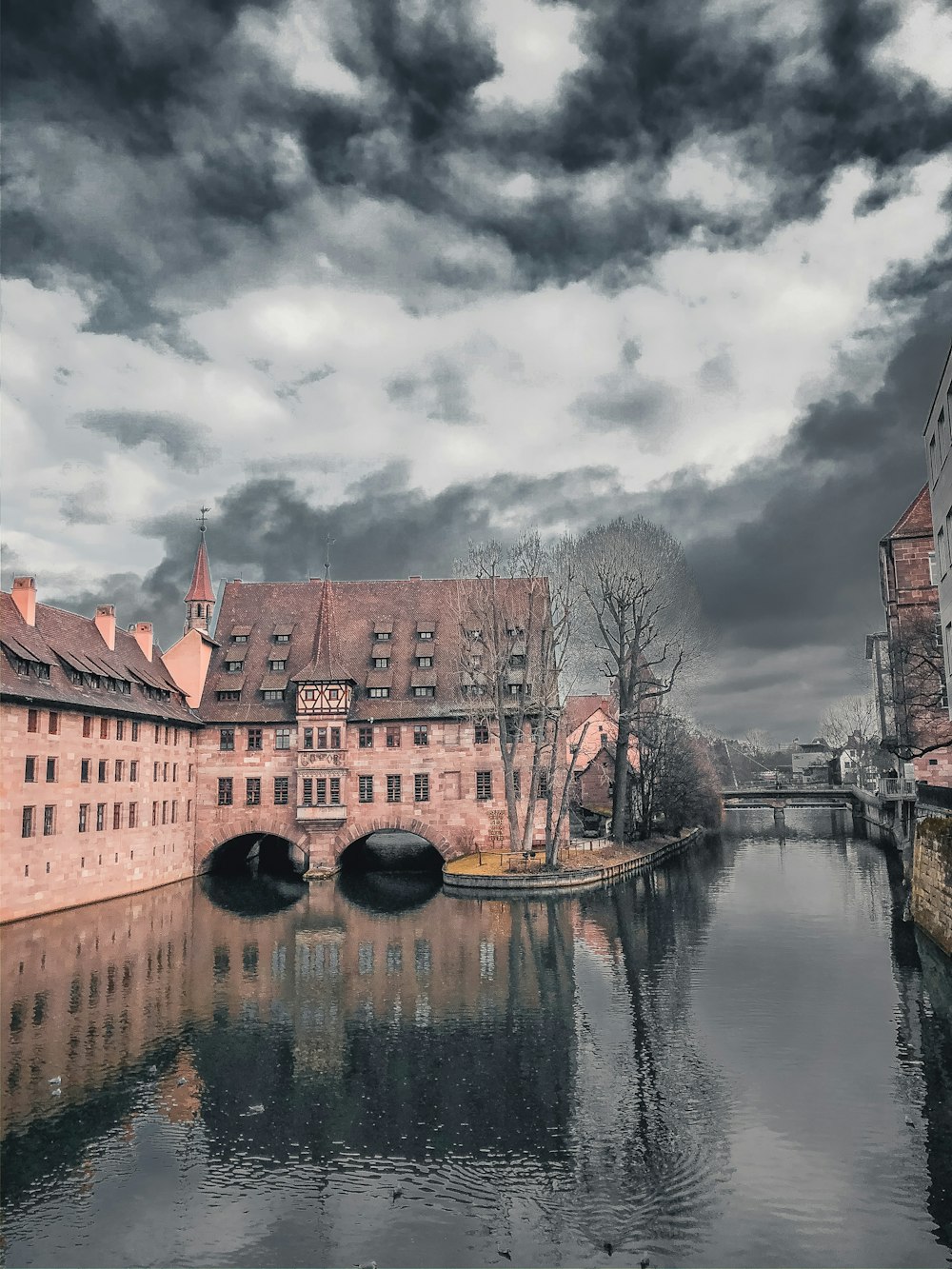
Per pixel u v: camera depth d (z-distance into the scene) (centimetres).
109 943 3781
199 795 6494
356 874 6656
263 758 6488
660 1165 1702
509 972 3155
